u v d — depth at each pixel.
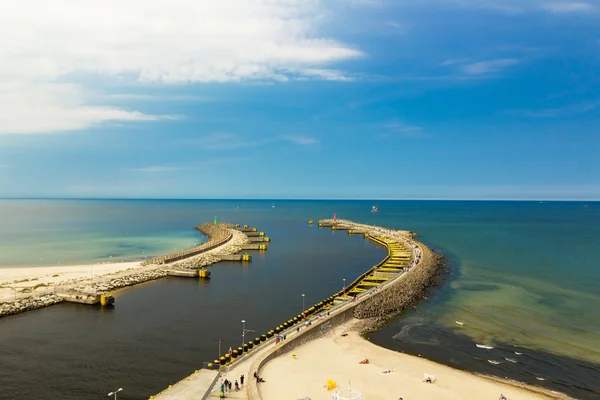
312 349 66.88
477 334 76.00
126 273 121.06
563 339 73.44
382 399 51.38
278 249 188.38
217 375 52.00
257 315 87.69
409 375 58.59
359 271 137.38
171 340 72.38
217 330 77.75
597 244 193.38
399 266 135.38
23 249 174.75
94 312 88.31
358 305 85.69
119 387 55.75
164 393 47.09
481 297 100.75
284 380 54.66
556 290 107.00
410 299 96.38
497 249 179.50
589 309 90.62
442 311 89.69
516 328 79.00
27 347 68.50
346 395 48.41
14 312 85.31
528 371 61.31
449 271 132.00
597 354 67.25
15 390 54.50
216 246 180.25
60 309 89.94
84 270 128.62
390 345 70.81
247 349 65.50
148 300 98.75
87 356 65.19
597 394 54.91
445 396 52.88
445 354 67.19
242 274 131.50
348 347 68.69
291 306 95.00
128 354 66.12
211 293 106.31
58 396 53.16
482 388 55.38
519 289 108.31
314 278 126.06
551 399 52.84
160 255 163.75
